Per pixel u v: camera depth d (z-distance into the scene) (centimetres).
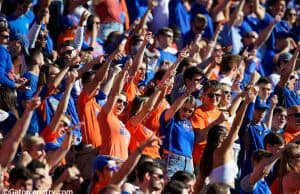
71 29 4834
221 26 5488
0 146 3322
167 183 3397
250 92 3828
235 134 3809
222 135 3809
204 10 5641
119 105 3838
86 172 3794
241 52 5634
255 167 3816
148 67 4619
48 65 3947
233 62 4588
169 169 3934
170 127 3969
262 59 5766
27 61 4375
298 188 3788
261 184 3850
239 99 4212
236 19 5656
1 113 3844
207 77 4600
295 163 3844
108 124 3778
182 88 4344
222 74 4597
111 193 3192
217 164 3797
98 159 3500
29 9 4744
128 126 3984
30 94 4066
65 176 3316
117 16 5297
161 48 4950
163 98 4088
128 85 4281
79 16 4925
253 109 4259
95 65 4300
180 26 5506
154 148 3934
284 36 5866
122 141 3797
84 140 3866
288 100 4869
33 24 4700
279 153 3806
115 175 3425
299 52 5366
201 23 5438
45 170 3197
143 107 3975
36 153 3381
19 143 3434
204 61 4647
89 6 5291
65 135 3478
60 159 3422
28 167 3177
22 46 4416
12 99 3897
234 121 3812
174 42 5234
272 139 4038
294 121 4494
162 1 5519
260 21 5950
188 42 5469
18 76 4212
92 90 3912
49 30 4894
